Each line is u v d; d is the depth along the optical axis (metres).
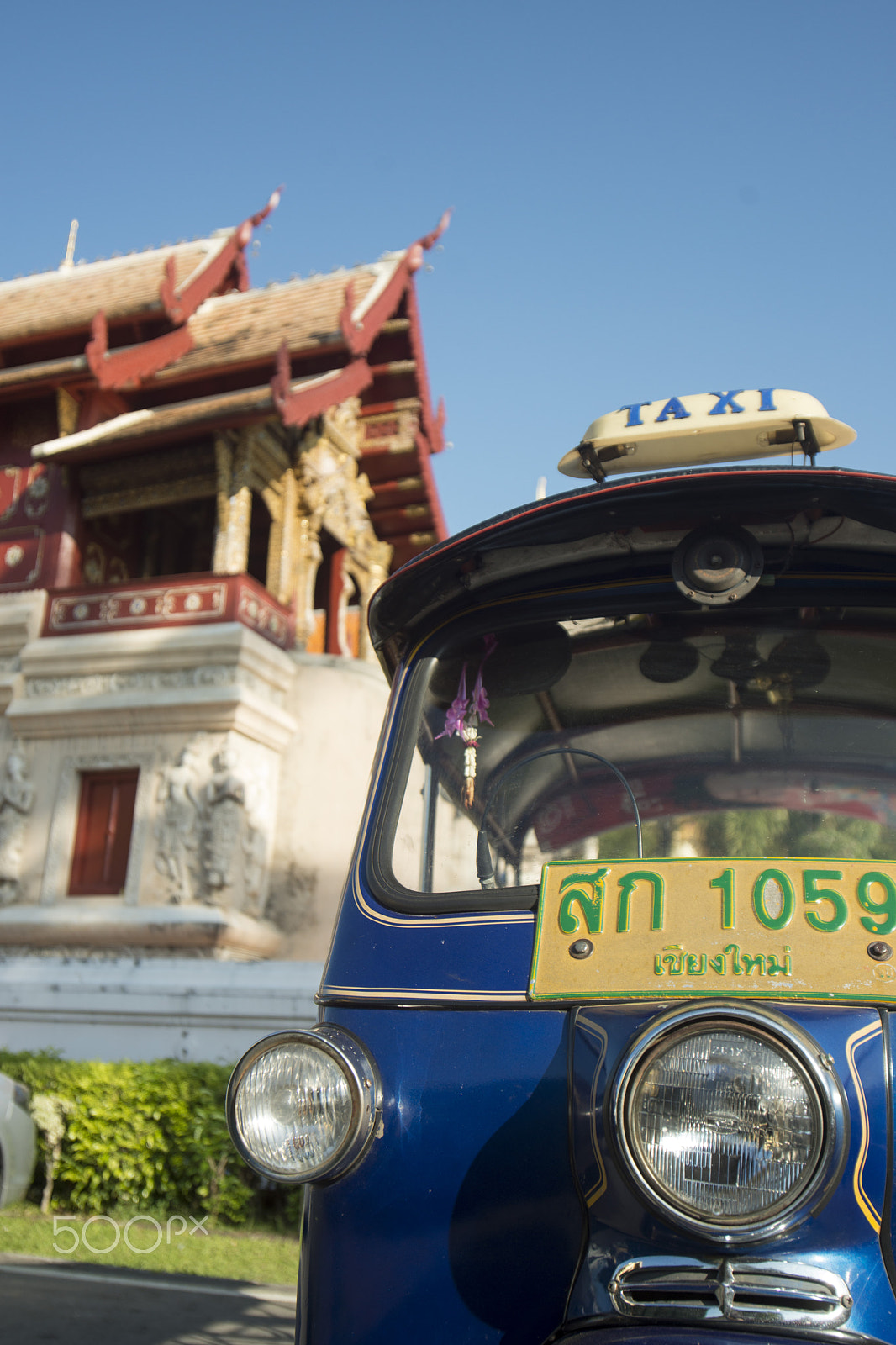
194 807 16.77
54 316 18.91
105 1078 9.44
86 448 17.86
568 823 2.26
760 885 1.84
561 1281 1.74
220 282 20.86
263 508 21.70
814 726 2.21
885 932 1.76
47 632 18.16
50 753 17.73
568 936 1.92
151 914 16.36
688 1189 1.54
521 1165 1.80
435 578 2.47
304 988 11.71
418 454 22.28
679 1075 1.58
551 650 2.42
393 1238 1.83
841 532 2.26
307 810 17.89
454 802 2.35
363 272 21.19
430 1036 1.94
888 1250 1.58
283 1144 1.83
